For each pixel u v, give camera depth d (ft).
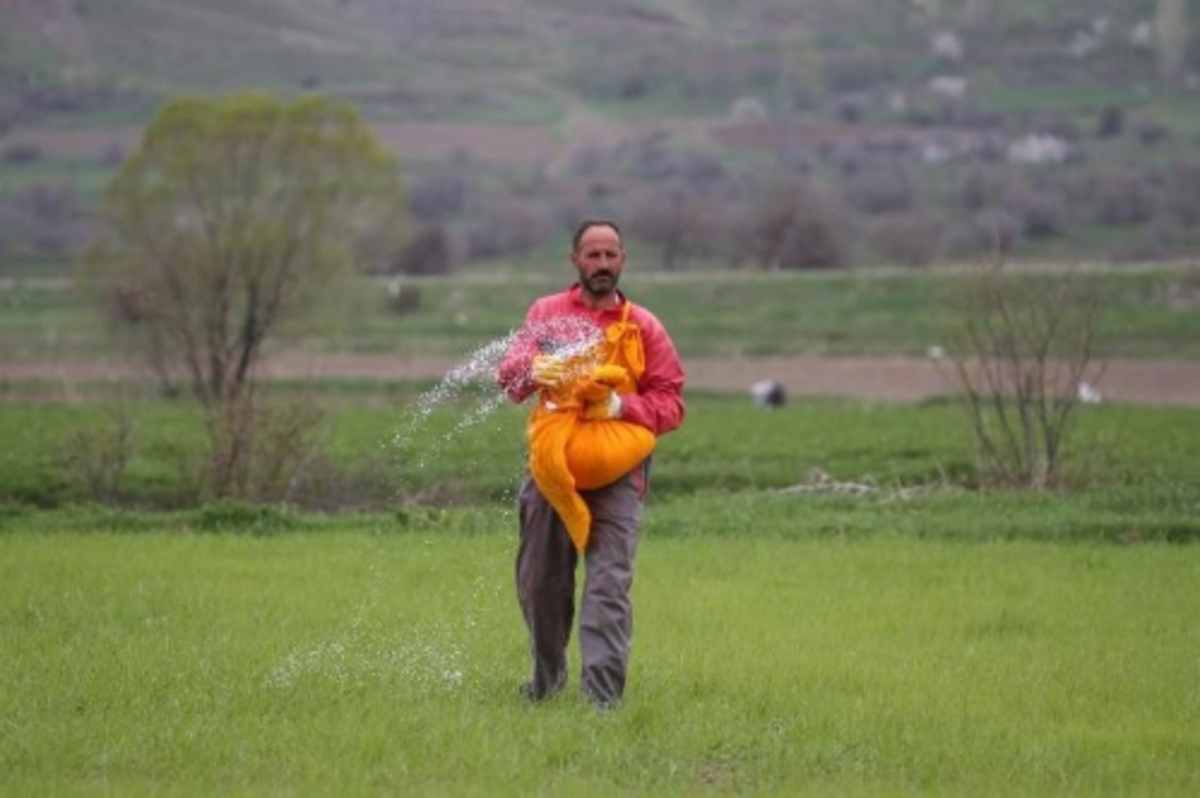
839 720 111.04
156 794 92.32
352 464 258.16
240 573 172.65
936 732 109.29
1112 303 574.15
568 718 109.09
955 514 222.07
